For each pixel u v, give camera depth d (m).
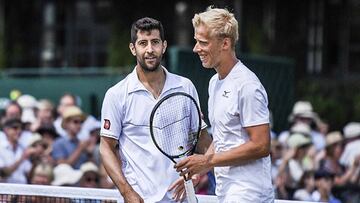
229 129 8.23
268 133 8.08
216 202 9.34
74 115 16.16
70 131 16.14
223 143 8.31
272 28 31.20
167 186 8.82
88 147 15.98
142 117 8.81
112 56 31.06
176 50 17.62
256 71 21.22
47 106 17.34
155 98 8.85
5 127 15.49
